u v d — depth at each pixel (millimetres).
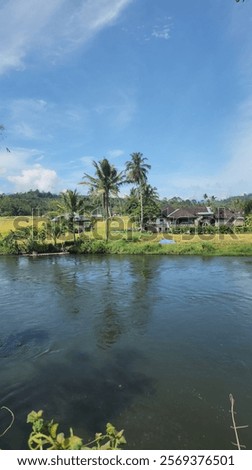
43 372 10602
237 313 16484
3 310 17594
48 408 8609
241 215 77062
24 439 7391
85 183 49438
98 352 12086
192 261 33250
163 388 9492
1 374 10492
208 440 7262
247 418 8023
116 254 39969
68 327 14781
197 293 20578
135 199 77500
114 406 8633
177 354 11812
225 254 36469
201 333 13828
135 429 7672
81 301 19141
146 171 62781
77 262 34594
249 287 21938
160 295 20234
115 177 48938
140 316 16219
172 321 15414
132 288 22250
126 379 10062
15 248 41844
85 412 8391
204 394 9141
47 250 42594
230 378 10023
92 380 10031
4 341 13242
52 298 19922
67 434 7543
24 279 26000
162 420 8000
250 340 12992
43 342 13102
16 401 8969
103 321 15539
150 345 12656
